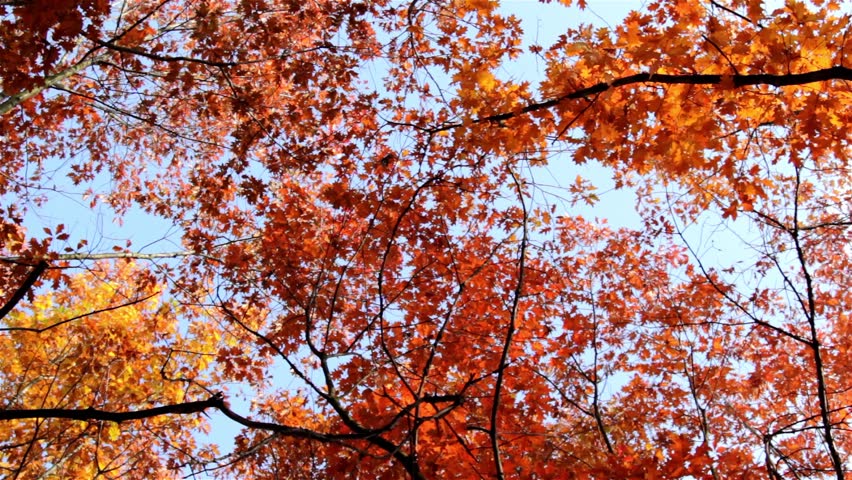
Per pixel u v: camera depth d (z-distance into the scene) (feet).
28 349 25.72
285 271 21.07
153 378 27.37
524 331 20.40
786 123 14.15
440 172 18.99
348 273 21.49
